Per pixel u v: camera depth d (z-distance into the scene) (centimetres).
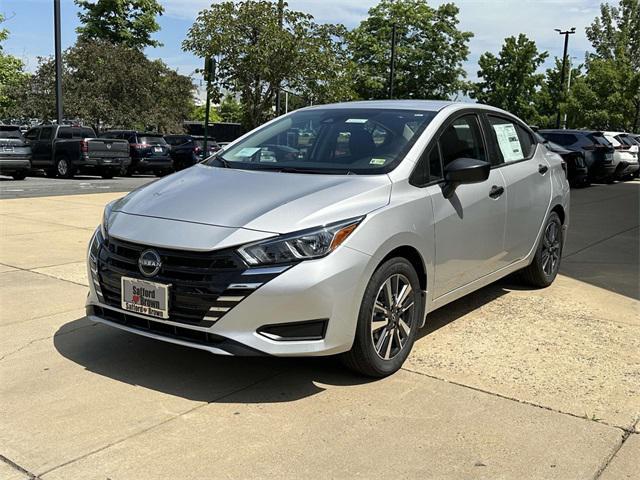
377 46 4184
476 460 304
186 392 375
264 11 1638
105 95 3272
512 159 551
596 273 695
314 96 1794
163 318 362
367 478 289
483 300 576
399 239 390
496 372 410
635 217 1185
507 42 4384
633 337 481
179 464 298
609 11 4281
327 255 354
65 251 754
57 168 2155
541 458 307
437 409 356
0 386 380
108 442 317
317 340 357
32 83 3186
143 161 2369
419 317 427
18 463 297
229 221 364
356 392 378
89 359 423
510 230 528
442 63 4294
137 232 377
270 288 343
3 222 965
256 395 372
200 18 1647
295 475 290
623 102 3509
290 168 441
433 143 449
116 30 4162
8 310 523
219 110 7044
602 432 333
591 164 1925
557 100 4012
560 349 453
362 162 431
